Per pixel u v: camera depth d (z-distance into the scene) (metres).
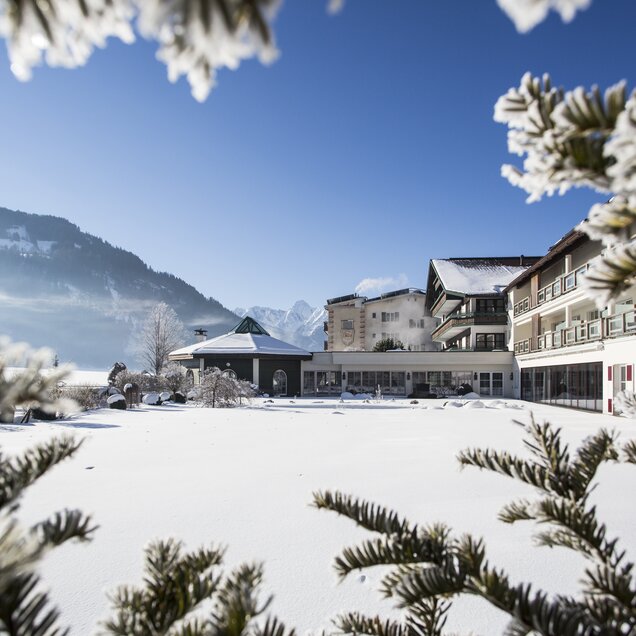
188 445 10.39
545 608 1.04
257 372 38.03
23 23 0.52
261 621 2.85
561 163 0.71
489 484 6.49
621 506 5.39
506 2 0.42
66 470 7.53
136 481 6.72
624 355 18.64
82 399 20.81
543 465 1.42
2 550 0.68
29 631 0.75
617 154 0.59
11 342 0.69
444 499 5.74
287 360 38.66
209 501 5.65
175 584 1.15
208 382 25.72
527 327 34.94
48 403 0.70
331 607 3.09
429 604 1.42
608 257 0.84
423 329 58.22
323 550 4.09
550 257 26.41
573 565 3.77
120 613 1.10
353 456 8.90
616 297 0.84
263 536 4.44
